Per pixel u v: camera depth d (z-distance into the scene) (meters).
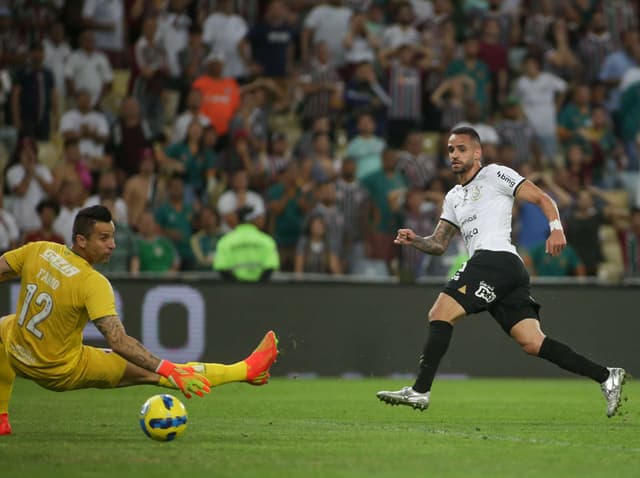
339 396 39.00
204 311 52.53
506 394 41.44
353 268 58.31
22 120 62.44
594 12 74.50
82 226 22.03
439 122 66.94
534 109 68.88
